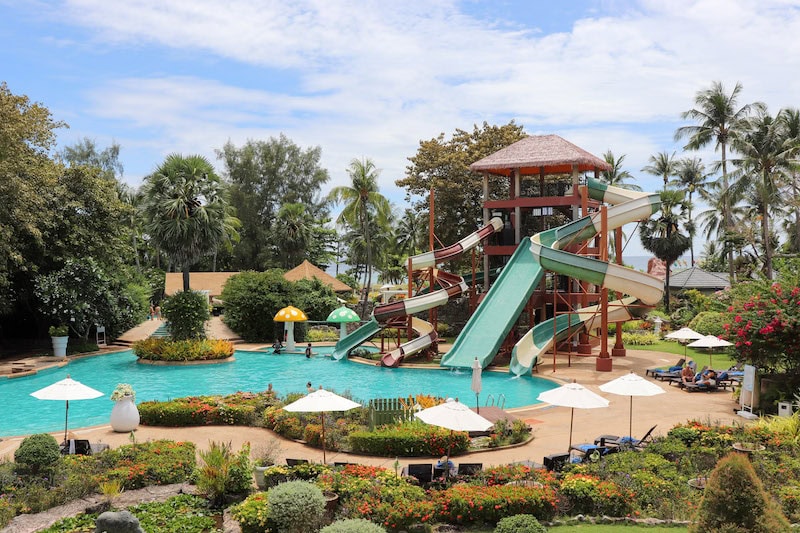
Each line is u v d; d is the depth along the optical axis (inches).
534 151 1845.5
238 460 552.4
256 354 1663.4
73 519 492.7
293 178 3336.6
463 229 2404.0
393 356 1444.4
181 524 485.4
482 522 493.4
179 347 1478.8
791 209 2465.6
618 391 669.3
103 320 1631.4
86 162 3093.0
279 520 446.3
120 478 564.1
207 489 536.7
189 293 1544.0
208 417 846.5
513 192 1919.3
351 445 709.3
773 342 855.1
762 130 2112.5
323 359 1574.8
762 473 555.2
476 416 555.2
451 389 1164.5
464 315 2009.1
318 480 535.5
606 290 1321.4
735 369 1174.3
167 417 837.8
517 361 1328.7
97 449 669.3
